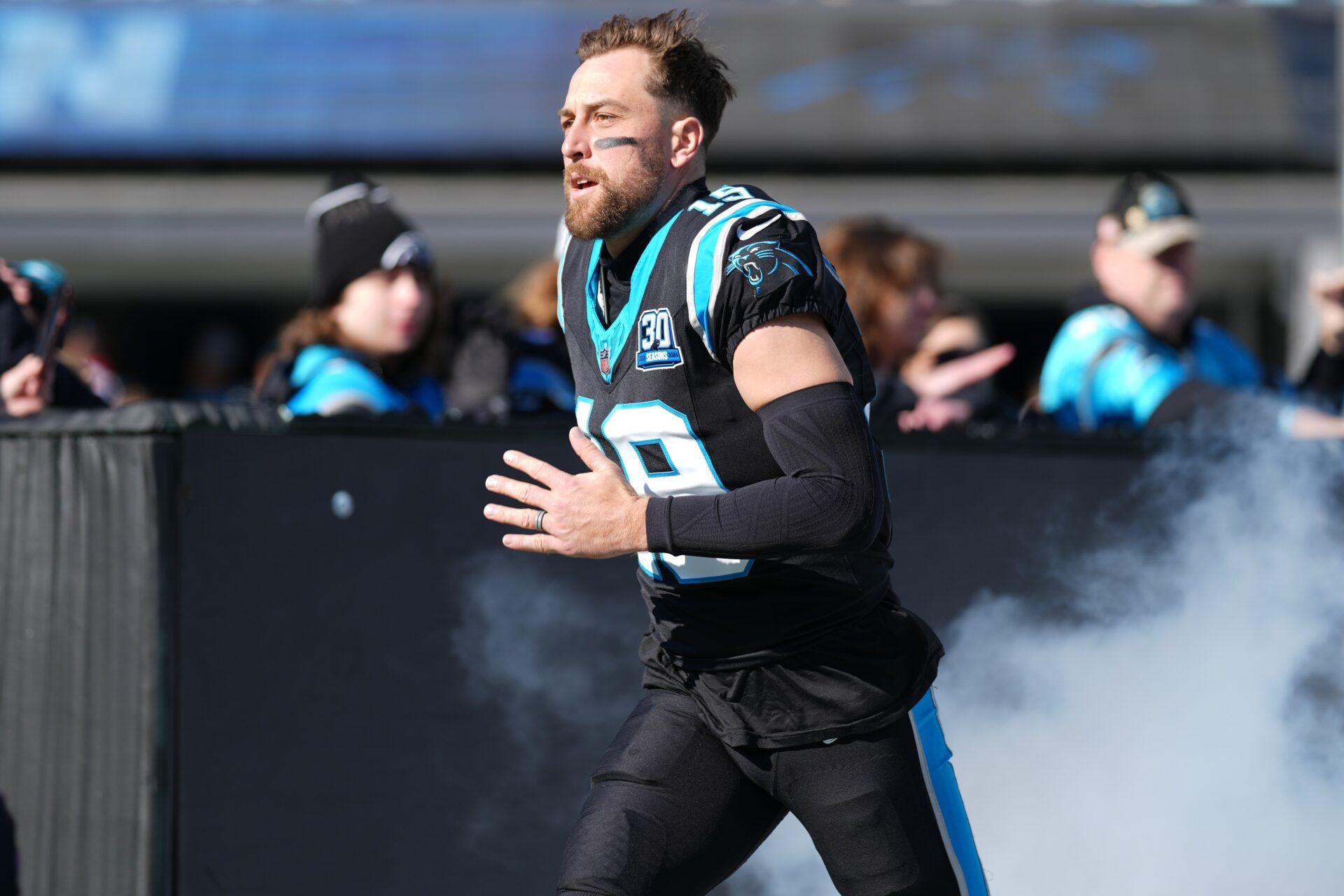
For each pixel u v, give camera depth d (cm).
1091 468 978
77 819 877
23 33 4278
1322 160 3834
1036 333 3947
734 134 3934
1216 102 4078
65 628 886
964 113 4034
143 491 860
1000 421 1398
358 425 910
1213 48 4325
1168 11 4488
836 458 629
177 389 4031
